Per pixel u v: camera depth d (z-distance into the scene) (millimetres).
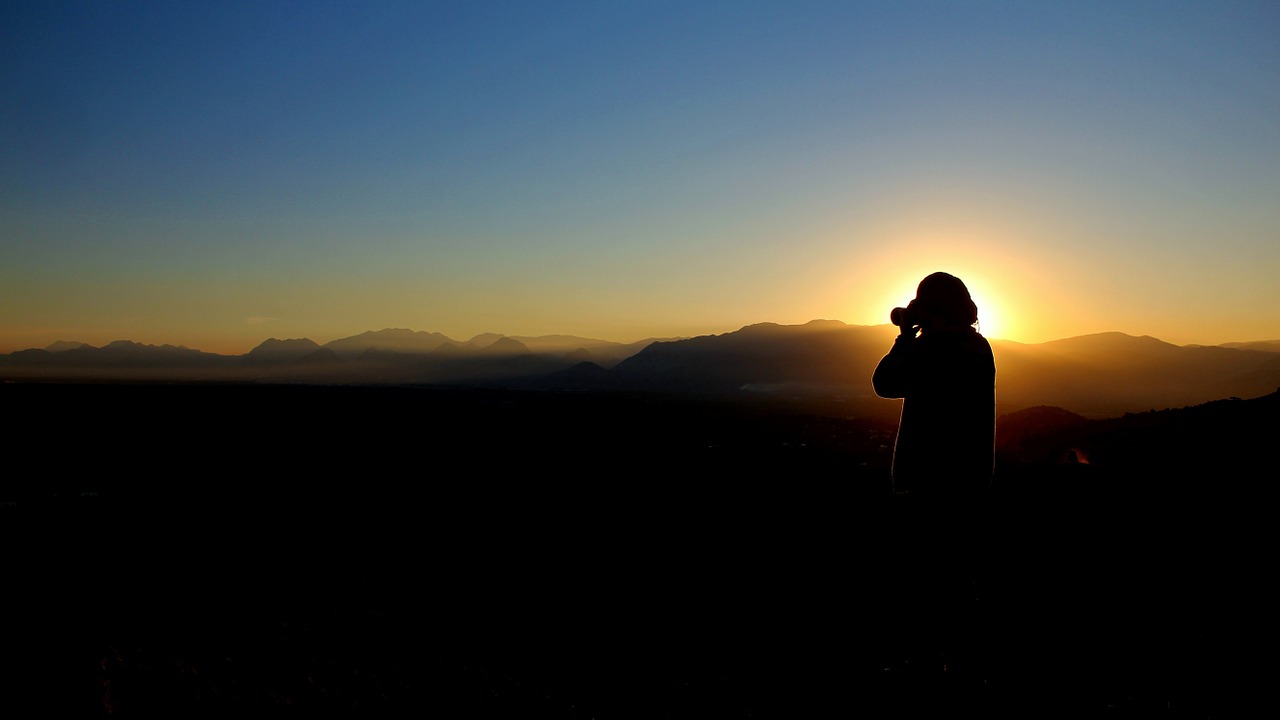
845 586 14477
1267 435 26016
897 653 5938
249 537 20172
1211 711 5879
